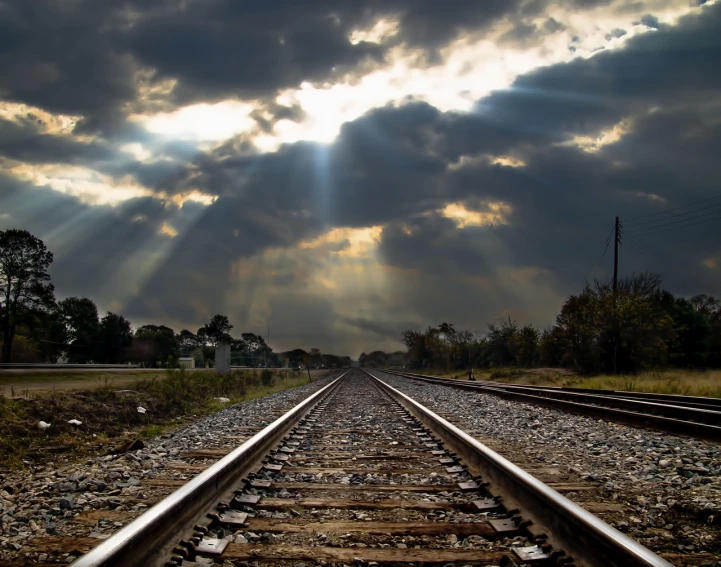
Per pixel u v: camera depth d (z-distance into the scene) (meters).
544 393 21.45
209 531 3.78
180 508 3.61
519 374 46.88
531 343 59.28
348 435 9.53
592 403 16.83
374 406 16.23
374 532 3.87
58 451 8.36
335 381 36.12
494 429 10.42
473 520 4.25
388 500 4.78
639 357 40.16
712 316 52.41
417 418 12.01
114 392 13.95
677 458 7.13
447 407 15.49
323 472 6.14
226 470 4.85
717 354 47.81
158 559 3.13
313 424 11.21
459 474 5.99
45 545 3.62
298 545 3.62
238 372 33.31
